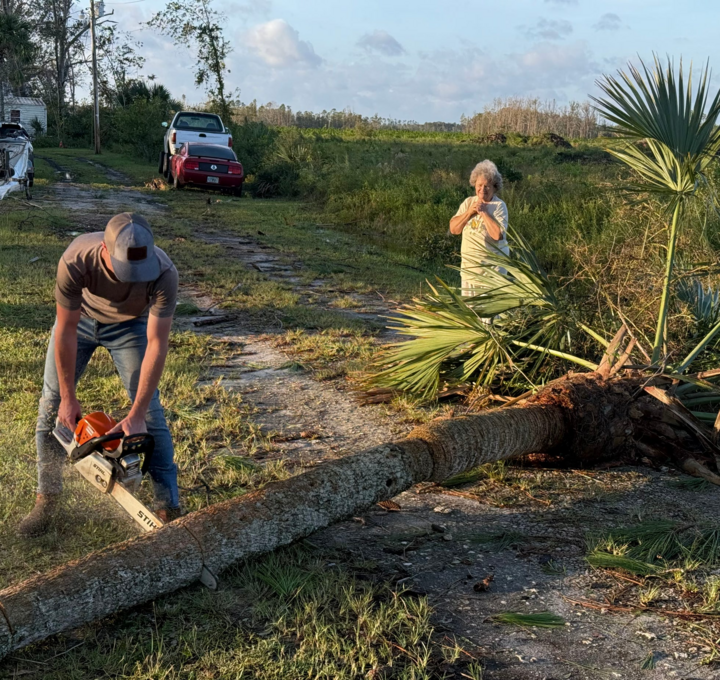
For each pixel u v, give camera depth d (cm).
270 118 7712
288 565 288
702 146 468
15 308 706
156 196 1873
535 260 549
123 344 303
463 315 505
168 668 226
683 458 417
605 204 1325
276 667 228
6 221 1245
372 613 259
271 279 999
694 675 234
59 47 5609
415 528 334
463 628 257
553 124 5959
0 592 230
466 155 2811
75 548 298
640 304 548
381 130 6406
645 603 275
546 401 416
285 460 409
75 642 240
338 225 1655
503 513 355
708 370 494
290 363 605
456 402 530
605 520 348
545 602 276
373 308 860
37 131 4853
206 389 524
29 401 468
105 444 276
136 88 5081
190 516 278
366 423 481
